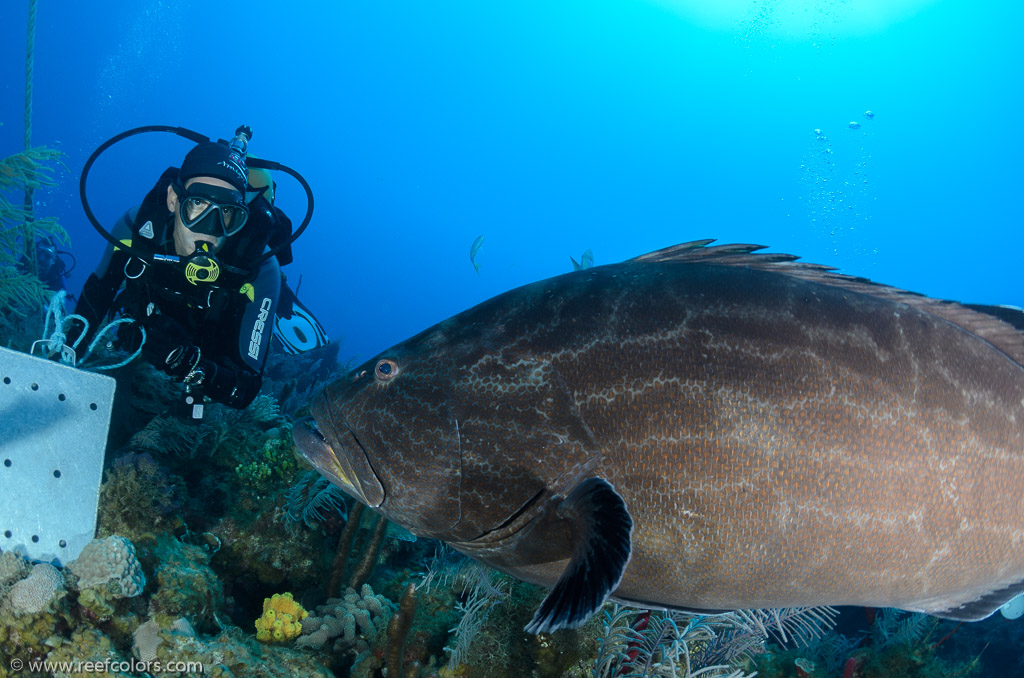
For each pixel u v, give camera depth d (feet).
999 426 6.90
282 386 23.79
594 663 9.96
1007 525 6.94
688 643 10.39
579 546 5.88
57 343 10.44
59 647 7.77
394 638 8.84
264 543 11.37
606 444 6.45
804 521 6.34
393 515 7.06
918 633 14.07
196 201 12.10
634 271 7.11
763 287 6.90
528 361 6.79
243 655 8.67
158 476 10.21
